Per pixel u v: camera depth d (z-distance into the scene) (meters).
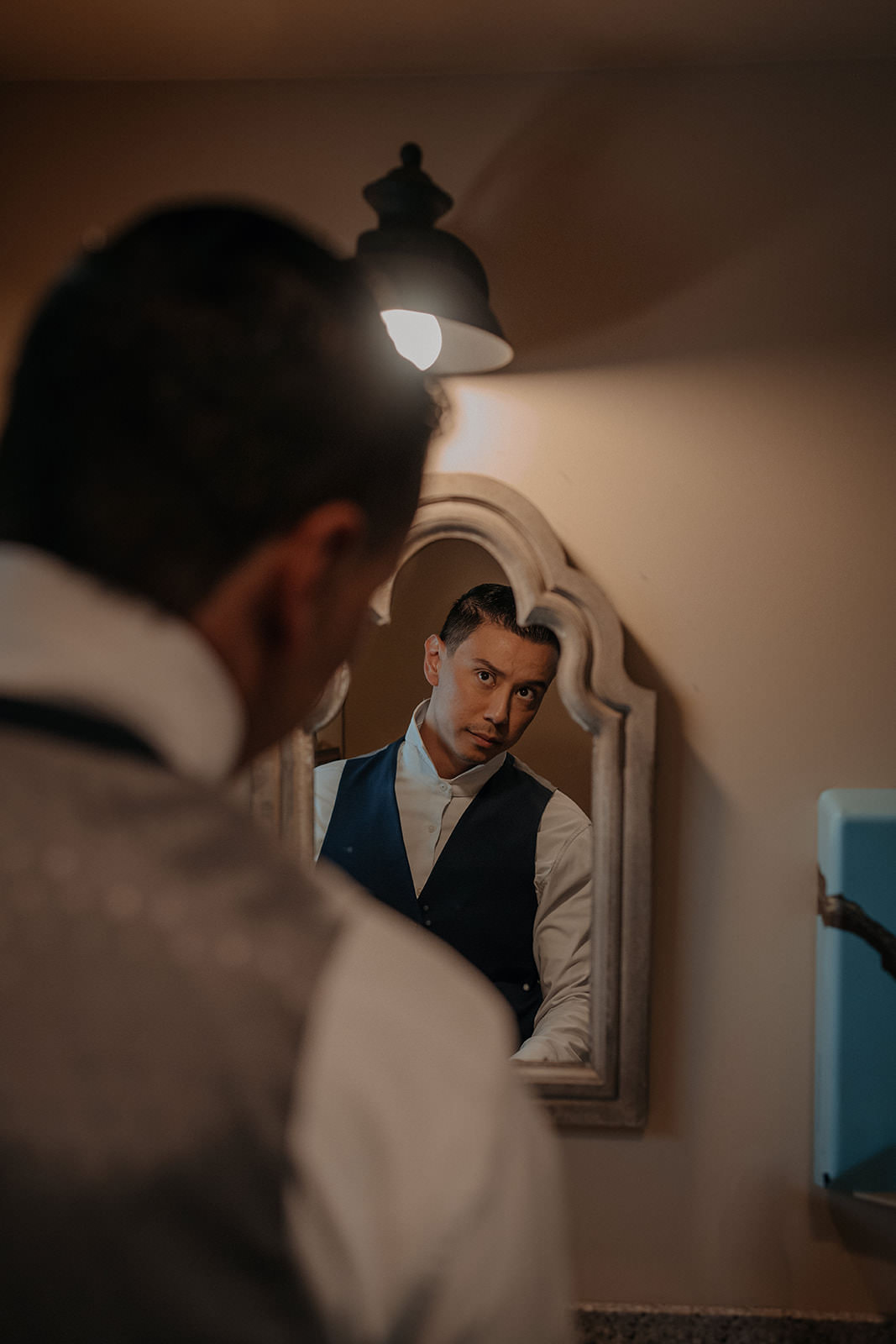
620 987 1.00
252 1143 0.26
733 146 0.99
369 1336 0.27
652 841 1.02
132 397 0.30
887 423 0.99
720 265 1.00
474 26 0.92
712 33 0.93
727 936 1.03
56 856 0.27
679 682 1.02
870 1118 0.96
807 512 1.01
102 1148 0.25
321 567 0.34
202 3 0.89
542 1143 0.31
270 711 0.36
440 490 0.99
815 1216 1.03
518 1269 0.28
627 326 1.01
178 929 0.27
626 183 1.00
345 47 0.96
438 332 0.88
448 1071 0.29
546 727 1.00
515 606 0.99
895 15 0.90
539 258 1.01
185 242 0.32
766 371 1.00
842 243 0.98
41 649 0.29
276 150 1.02
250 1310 0.25
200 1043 0.26
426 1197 0.27
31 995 0.26
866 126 0.98
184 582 0.31
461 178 1.01
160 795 0.29
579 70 0.99
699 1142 1.04
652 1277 1.05
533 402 1.02
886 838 0.94
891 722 1.01
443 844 1.01
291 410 0.32
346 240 1.02
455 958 1.02
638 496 1.02
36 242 1.03
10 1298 0.24
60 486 0.30
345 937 0.30
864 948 0.95
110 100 1.02
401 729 1.01
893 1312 1.02
